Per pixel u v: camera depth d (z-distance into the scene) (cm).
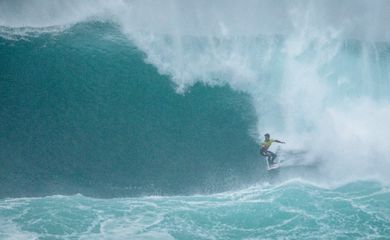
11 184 6141
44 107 6981
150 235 5181
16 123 6756
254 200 5994
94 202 5912
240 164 6744
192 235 5234
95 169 6500
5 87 7075
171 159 6750
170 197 6150
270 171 6556
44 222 5338
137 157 6712
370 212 5681
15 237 5000
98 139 6806
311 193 6122
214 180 6506
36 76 7281
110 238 5084
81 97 7181
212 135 7062
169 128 7088
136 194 6222
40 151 6562
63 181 6281
